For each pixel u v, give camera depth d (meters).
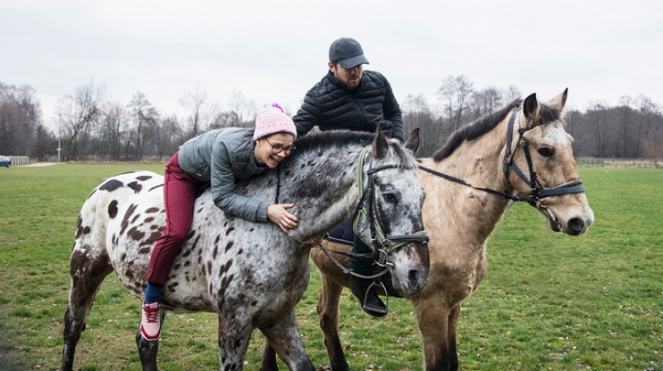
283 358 3.30
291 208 3.17
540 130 3.78
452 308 4.04
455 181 4.04
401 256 2.77
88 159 73.88
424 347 3.92
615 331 6.14
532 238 12.70
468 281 3.93
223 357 3.13
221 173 3.17
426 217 4.03
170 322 6.38
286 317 3.30
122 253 3.73
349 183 3.04
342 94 4.23
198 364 5.15
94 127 76.69
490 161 3.99
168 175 3.49
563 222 3.73
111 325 6.15
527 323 6.45
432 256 3.87
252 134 3.21
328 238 4.23
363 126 4.33
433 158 4.39
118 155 74.94
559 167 3.73
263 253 3.08
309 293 7.98
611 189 25.70
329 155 3.20
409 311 6.91
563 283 8.41
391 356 5.42
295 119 4.28
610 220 15.39
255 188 3.33
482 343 5.76
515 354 5.49
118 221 3.87
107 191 4.14
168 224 3.33
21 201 19.56
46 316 6.42
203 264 3.33
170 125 77.50
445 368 3.84
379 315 3.88
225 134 3.24
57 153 73.81
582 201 3.70
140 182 4.17
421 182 4.29
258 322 3.17
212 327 6.23
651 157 66.81
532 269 9.45
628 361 5.24
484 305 7.20
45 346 5.39
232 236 3.18
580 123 76.25
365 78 4.33
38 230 12.99
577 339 5.85
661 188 26.25
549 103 3.88
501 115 4.02
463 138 4.17
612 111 75.44
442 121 51.19
